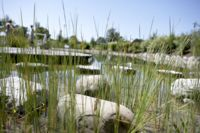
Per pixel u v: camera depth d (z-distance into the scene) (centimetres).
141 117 96
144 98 99
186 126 106
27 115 90
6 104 111
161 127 112
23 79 103
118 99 84
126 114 95
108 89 108
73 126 81
